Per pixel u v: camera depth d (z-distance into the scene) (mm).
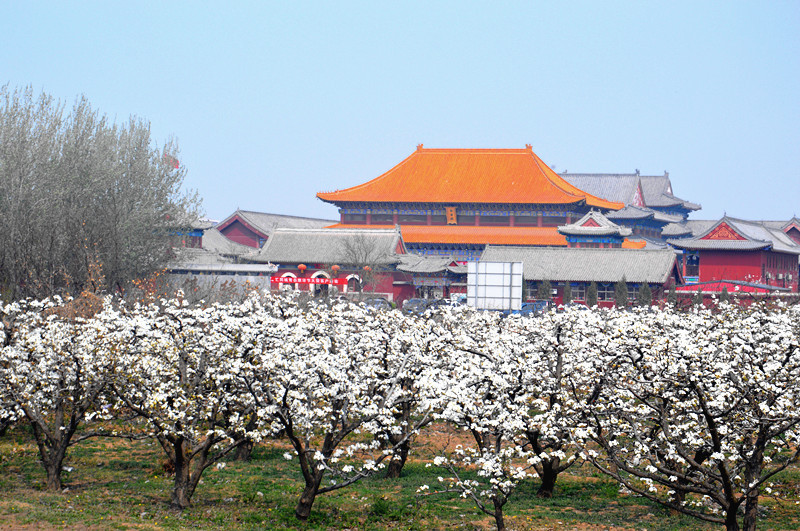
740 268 121625
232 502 25844
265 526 22750
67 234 58812
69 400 26438
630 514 25656
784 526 24062
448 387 22891
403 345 28250
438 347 27469
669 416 23234
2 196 57062
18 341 26078
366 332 27719
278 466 31625
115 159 66312
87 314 38750
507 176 143625
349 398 23312
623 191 182875
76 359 24984
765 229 136500
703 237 123500
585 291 108625
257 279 87625
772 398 20625
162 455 31812
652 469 21422
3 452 31203
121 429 33250
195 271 95688
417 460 32656
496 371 23625
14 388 26078
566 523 24312
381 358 27422
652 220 164250
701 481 21078
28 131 59906
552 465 27438
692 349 20719
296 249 116188
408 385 28312
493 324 34625
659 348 21688
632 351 22375
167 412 23188
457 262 125688
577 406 23047
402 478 29891
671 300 85875
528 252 112625
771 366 20594
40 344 25359
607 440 24516
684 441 21875
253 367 22312
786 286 133125
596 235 125250
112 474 29203
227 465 31500
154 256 66312
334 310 29016
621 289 102625
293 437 22828
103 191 63719
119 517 22578
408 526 23672
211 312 25609
